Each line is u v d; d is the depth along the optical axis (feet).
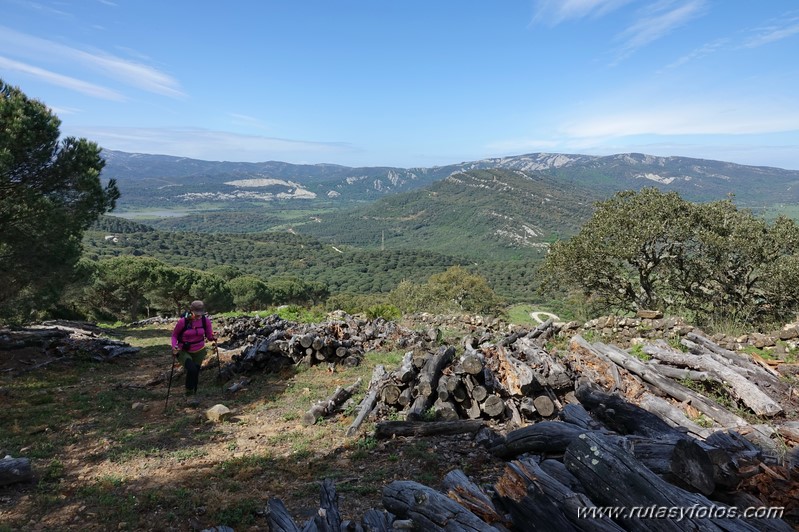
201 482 17.01
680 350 31.19
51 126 36.50
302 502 15.07
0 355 39.09
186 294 124.16
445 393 22.27
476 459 17.51
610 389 24.41
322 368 34.27
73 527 14.12
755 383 23.17
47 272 42.32
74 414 26.12
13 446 21.13
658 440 13.51
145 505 15.30
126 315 126.41
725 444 12.46
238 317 71.36
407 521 11.30
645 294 65.26
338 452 19.34
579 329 40.91
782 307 55.88
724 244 56.03
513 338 38.40
